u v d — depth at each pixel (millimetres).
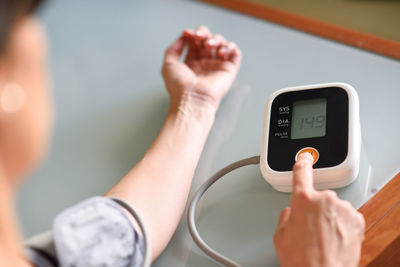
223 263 566
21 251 401
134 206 599
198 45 843
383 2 1618
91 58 916
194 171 685
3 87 272
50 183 708
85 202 515
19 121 291
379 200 589
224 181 673
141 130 763
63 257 459
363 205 589
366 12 1605
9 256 333
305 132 632
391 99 701
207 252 579
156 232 588
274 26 900
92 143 758
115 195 617
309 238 471
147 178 636
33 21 290
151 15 999
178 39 846
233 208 637
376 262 538
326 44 826
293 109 659
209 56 839
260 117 741
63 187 698
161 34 941
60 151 755
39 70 303
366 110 695
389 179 607
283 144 634
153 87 831
